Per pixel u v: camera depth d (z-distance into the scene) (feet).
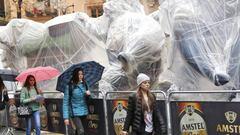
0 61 53.98
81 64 31.81
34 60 47.29
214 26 28.45
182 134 25.18
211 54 28.14
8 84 53.16
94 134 32.35
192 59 28.55
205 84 28.73
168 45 32.48
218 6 28.50
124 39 34.30
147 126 23.54
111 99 30.48
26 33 47.01
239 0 27.66
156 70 34.09
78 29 42.60
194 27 28.89
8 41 48.73
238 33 27.48
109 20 37.22
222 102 23.03
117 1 37.09
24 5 127.95
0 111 40.52
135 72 33.27
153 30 33.45
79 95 30.22
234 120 22.54
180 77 29.94
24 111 35.37
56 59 45.01
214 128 23.50
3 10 131.75
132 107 23.75
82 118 31.17
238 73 27.27
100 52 42.09
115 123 30.19
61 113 37.09
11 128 42.98
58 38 44.39
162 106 26.23
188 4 29.53
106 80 34.40
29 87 35.68
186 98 25.05
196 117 24.38
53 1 125.59
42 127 39.93
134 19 34.68
